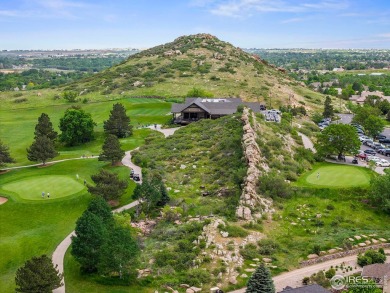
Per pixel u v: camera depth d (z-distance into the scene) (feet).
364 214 225.97
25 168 321.73
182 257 177.17
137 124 462.19
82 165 319.88
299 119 472.85
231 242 185.68
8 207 240.32
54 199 248.93
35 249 197.88
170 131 419.33
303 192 242.37
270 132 325.21
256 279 140.05
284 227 208.64
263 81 647.97
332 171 276.41
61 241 206.90
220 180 262.67
